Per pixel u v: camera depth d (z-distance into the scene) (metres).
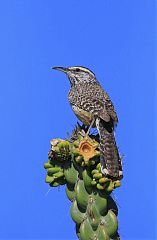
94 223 6.05
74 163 6.14
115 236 6.16
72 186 6.28
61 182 6.45
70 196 6.29
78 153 5.96
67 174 6.23
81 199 6.09
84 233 6.09
